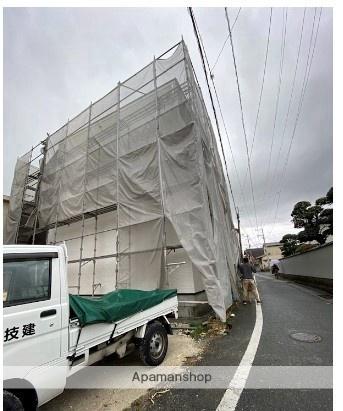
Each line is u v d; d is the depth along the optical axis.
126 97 9.33
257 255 65.19
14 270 2.55
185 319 6.68
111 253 9.45
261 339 4.93
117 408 2.96
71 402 3.14
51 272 2.84
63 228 11.74
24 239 13.16
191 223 6.72
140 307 3.91
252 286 9.38
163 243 7.09
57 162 12.30
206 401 2.96
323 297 9.43
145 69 9.36
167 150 7.62
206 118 10.82
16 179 14.27
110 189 8.88
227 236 10.52
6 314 2.29
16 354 2.27
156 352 4.12
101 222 10.04
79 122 11.79
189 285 7.19
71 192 10.71
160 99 8.63
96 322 3.10
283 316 6.75
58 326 2.69
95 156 10.10
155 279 7.24
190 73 8.15
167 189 7.34
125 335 3.87
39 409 3.00
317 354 4.04
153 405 2.96
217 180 10.85
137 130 8.75
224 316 6.00
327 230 17.28
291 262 19.27
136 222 7.75
